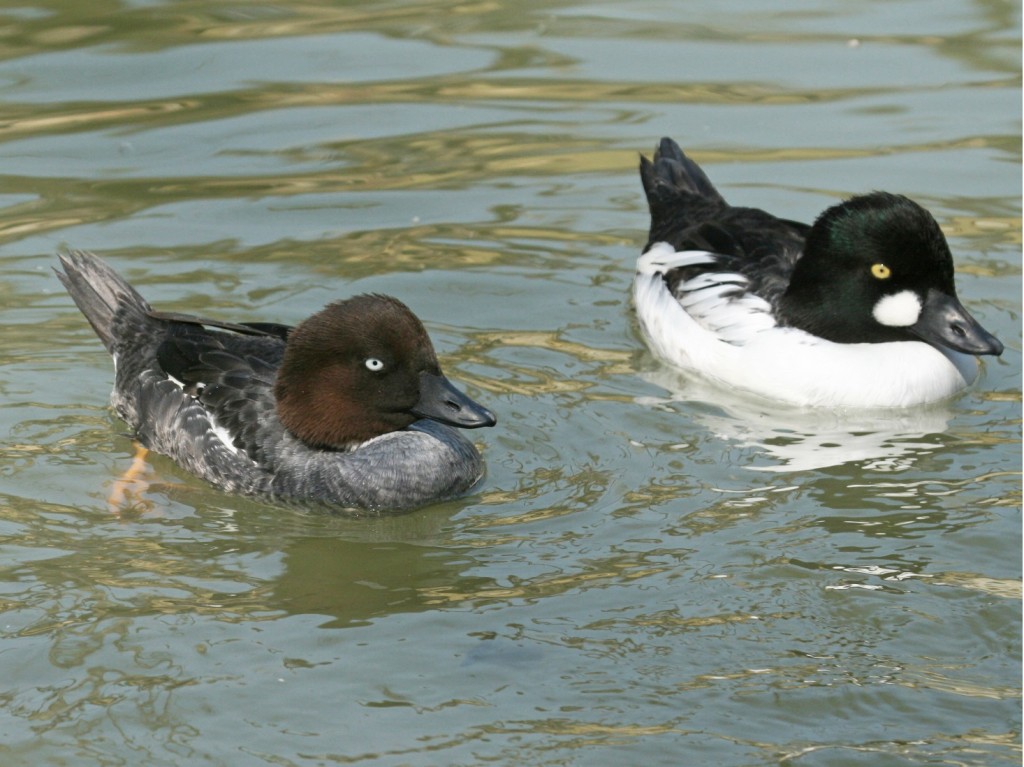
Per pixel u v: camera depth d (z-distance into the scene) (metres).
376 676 9.01
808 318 13.59
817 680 8.91
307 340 11.67
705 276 14.27
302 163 17.73
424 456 11.66
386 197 17.05
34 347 13.95
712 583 10.09
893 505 11.26
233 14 22.23
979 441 12.52
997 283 15.08
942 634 9.41
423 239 16.16
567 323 14.66
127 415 12.72
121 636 9.45
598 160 17.95
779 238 14.59
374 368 11.52
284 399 11.81
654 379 13.84
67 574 10.30
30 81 19.53
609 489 11.61
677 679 8.95
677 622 9.59
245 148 18.05
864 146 18.05
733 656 9.20
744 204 16.52
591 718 8.55
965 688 8.84
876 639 9.36
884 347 13.37
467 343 14.10
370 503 11.57
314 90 19.67
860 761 8.14
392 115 19.05
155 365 12.60
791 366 13.41
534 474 11.94
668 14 22.56
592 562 10.47
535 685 8.90
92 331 14.34
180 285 14.85
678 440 12.52
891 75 20.09
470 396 13.05
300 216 16.55
